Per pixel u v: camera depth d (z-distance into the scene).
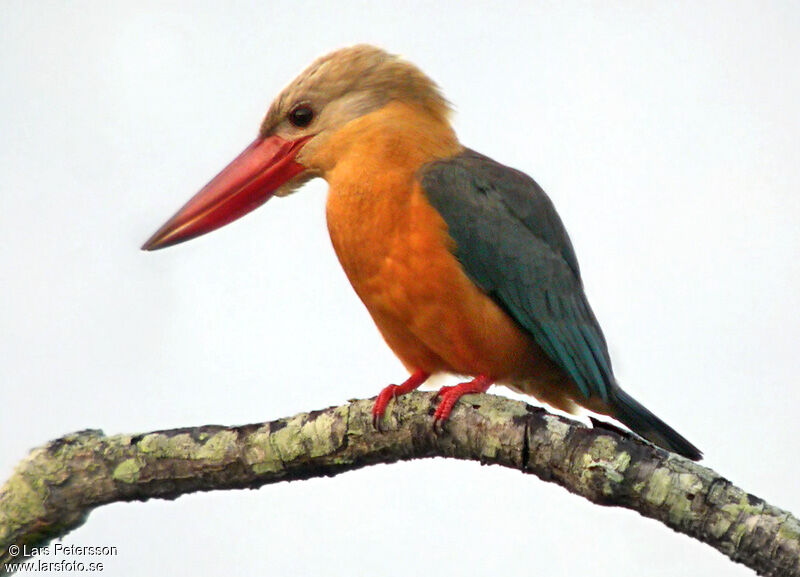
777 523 7.24
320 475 8.81
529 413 8.40
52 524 8.54
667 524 7.62
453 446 8.59
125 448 8.58
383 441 8.70
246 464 8.59
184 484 8.62
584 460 7.88
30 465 8.55
